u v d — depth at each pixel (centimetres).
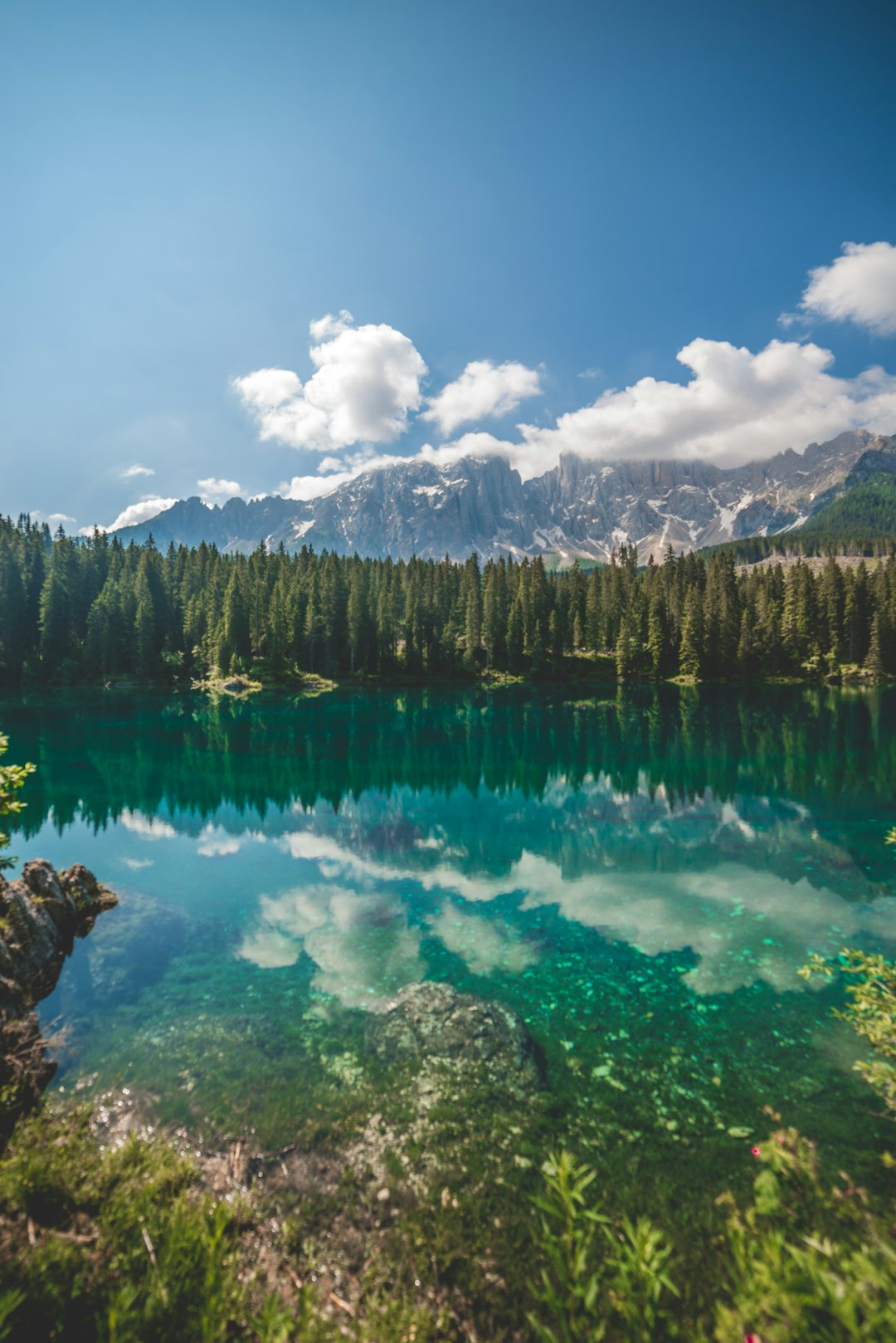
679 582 12888
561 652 11744
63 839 2559
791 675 10688
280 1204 740
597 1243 688
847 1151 855
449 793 3438
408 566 14338
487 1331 577
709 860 2239
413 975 1405
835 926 1673
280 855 2344
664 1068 1058
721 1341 401
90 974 1405
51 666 9719
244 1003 1274
